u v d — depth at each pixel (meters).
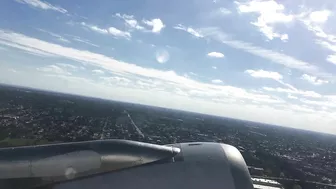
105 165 8.30
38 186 7.91
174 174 8.36
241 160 9.09
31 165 7.92
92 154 8.35
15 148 8.39
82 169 8.16
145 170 8.39
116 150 8.59
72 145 8.62
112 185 8.09
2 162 7.86
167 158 8.77
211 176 8.38
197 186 8.18
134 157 8.57
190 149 9.27
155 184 8.16
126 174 8.29
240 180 8.41
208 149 9.27
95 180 8.14
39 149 8.38
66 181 8.07
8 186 7.70
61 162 8.11
